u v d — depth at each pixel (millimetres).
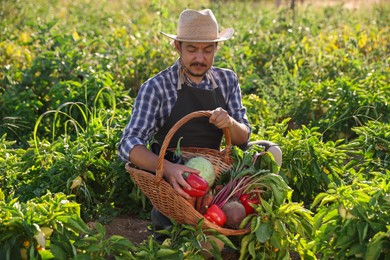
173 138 4703
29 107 7410
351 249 4137
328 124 7109
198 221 4207
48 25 9062
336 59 9148
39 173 5531
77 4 16094
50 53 7965
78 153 5582
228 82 4875
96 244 4109
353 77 8586
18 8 12695
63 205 4348
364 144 5875
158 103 4656
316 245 4328
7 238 4066
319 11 15305
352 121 7070
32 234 4020
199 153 4637
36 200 4523
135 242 5062
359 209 4164
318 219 4266
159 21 10461
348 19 12508
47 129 6992
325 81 7832
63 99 7164
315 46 10078
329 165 5676
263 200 4320
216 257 4270
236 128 4625
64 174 5457
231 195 4391
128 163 4633
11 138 7176
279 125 6039
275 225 4316
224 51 9188
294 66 9164
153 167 4434
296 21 12016
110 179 5566
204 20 4512
